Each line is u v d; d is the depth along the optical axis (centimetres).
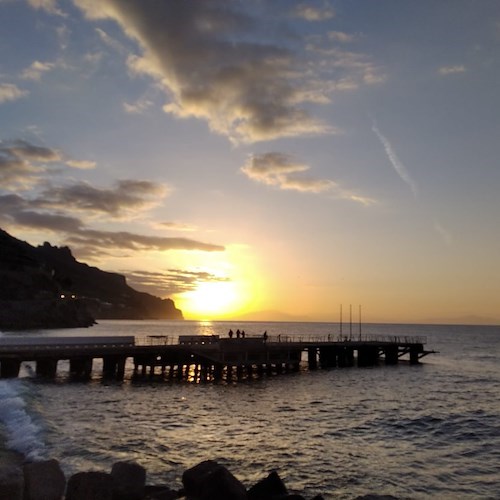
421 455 2333
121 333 14562
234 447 2380
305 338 9331
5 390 3284
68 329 16562
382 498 1712
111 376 4828
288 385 4731
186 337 5334
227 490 1307
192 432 2686
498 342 14612
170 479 1828
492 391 4694
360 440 2600
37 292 17612
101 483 1232
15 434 2184
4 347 4284
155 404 3547
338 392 4372
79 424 2720
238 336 5797
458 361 8088
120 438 2448
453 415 3388
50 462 1261
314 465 2102
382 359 7700
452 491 1839
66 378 4591
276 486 1402
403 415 3356
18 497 1125
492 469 2131
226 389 4406
